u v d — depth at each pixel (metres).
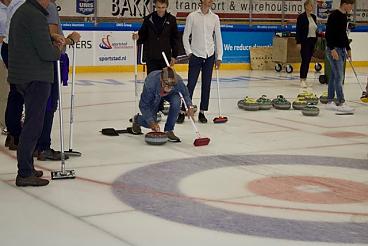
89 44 38.28
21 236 10.00
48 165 14.67
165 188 12.95
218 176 14.02
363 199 12.46
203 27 20.48
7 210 11.28
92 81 33.56
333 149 17.20
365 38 47.25
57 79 13.88
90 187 12.89
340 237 10.16
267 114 23.22
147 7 41.31
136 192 12.61
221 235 10.19
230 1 43.94
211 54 20.70
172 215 11.16
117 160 15.32
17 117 15.95
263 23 45.25
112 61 39.09
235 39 43.16
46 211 11.27
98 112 22.98
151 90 16.92
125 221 10.80
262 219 11.02
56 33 14.53
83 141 17.59
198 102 26.41
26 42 12.19
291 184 13.47
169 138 17.62
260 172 14.46
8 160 15.14
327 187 13.30
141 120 18.22
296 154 16.45
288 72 41.66
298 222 10.91
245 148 17.03
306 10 32.75
